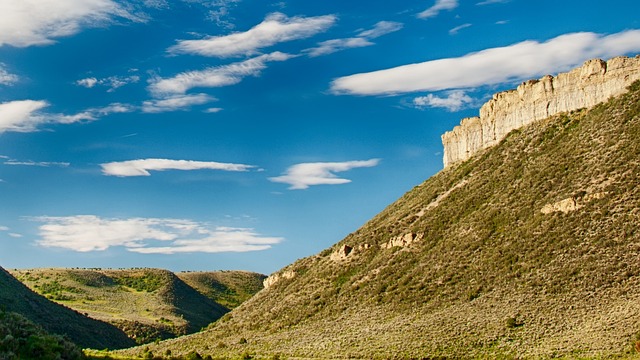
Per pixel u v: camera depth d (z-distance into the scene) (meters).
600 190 89.06
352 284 105.25
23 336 50.25
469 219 105.19
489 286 83.75
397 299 91.75
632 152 92.38
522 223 94.56
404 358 71.31
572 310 70.69
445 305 84.12
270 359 82.25
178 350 105.12
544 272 80.44
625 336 61.09
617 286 71.44
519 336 69.44
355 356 75.88
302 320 100.94
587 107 114.00
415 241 108.38
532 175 105.56
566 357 61.22
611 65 112.69
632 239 77.50
